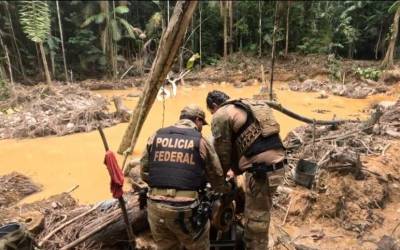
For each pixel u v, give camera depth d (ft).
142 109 15.49
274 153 9.10
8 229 8.66
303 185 13.03
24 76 37.29
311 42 42.37
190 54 43.27
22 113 25.22
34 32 31.14
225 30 41.50
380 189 12.76
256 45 45.09
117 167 9.02
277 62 41.91
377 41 42.52
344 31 40.01
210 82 38.24
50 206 12.66
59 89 30.53
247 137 9.08
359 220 11.85
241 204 10.61
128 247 10.52
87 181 15.88
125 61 43.06
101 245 10.31
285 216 12.02
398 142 16.10
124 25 40.32
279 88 35.09
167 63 14.05
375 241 11.04
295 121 23.35
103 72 43.14
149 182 8.35
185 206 7.97
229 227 10.39
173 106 28.53
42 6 32.50
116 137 21.45
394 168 14.24
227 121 9.11
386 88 31.91
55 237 10.47
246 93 33.55
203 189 8.65
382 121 19.03
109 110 27.61
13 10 37.78
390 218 12.15
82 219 11.16
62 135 21.98
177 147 8.25
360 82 34.71
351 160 12.82
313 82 34.88
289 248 10.76
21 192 14.69
